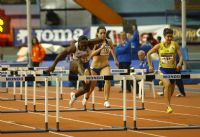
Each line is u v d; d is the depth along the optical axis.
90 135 20.78
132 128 22.33
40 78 22.17
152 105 33.00
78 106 32.50
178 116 27.02
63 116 27.33
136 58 46.38
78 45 26.59
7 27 48.00
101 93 43.00
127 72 29.97
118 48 41.22
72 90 46.50
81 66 27.61
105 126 23.38
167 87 26.97
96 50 28.66
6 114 28.36
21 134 21.16
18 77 22.09
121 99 37.34
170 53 27.19
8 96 40.59
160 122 24.64
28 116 27.38
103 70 28.86
